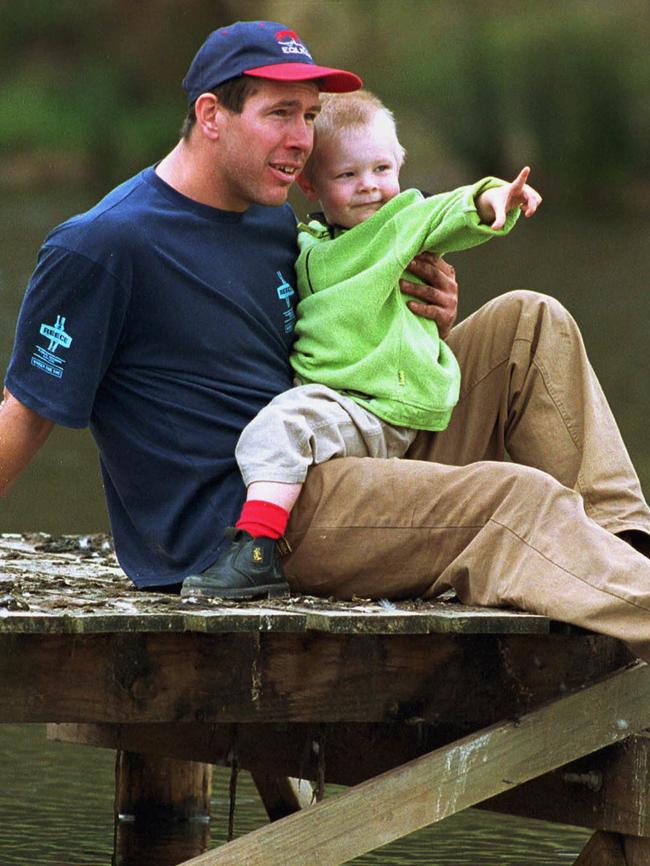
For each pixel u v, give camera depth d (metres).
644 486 31.75
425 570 13.04
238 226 13.59
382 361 13.48
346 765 14.32
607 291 61.66
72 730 16.92
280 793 17.06
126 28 116.38
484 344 14.13
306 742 14.11
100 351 13.00
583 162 98.94
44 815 17.67
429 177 101.06
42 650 11.75
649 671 13.19
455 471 13.05
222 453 13.23
